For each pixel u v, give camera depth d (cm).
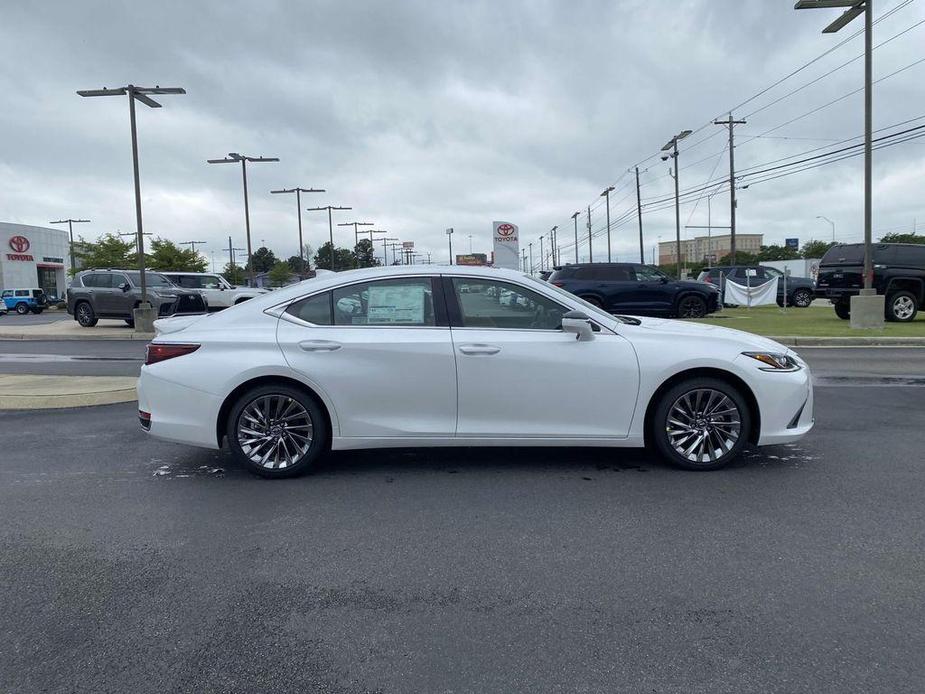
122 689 272
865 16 1662
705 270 2869
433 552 398
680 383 533
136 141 1983
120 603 341
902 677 274
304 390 530
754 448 609
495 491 503
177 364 529
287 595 348
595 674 279
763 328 1716
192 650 299
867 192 1697
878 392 892
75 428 716
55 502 488
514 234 2986
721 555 388
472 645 301
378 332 529
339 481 530
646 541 409
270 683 275
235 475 549
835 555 386
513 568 376
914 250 1878
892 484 508
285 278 7619
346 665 287
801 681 272
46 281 6216
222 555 397
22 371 1170
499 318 536
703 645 299
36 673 283
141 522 449
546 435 527
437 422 527
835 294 1948
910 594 341
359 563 384
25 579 368
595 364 521
